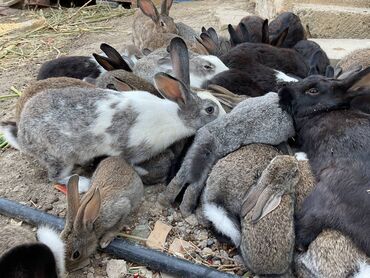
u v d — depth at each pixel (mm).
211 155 603
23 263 435
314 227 503
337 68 728
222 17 1198
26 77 981
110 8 1435
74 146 631
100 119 626
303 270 504
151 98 650
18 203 611
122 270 539
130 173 590
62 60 858
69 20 1341
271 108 607
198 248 562
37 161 696
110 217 551
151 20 1050
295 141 610
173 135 650
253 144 599
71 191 525
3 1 1488
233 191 548
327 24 998
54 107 636
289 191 515
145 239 571
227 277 517
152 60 822
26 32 1246
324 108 591
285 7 1077
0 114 830
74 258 525
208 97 666
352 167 519
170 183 612
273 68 763
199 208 597
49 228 522
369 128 546
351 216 493
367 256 482
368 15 979
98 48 1132
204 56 792
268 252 496
